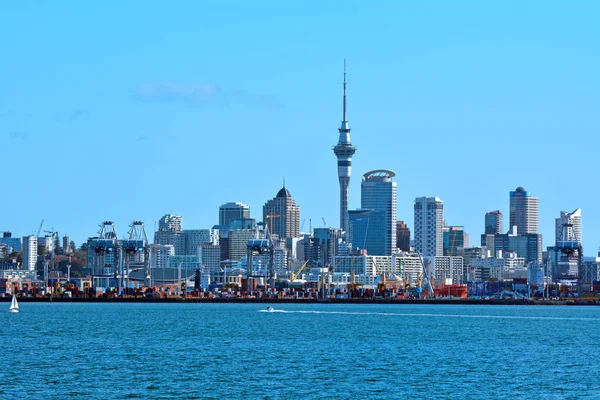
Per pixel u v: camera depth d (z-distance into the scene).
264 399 193.12
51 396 194.38
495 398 196.00
